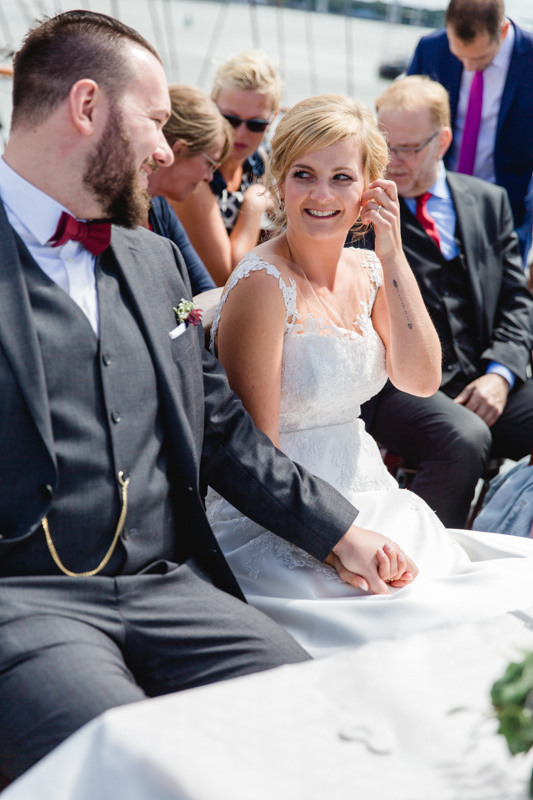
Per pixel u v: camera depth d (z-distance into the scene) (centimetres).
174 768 84
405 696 100
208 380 169
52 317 137
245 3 1107
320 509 168
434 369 202
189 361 159
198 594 150
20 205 140
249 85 332
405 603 159
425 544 185
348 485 196
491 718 89
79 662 123
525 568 173
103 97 139
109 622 138
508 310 309
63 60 137
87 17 142
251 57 338
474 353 304
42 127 138
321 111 183
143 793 83
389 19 954
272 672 103
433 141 292
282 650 142
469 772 89
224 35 1088
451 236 302
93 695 118
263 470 167
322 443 198
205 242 313
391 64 956
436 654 109
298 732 93
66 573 138
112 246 153
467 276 300
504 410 294
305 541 168
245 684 100
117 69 140
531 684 84
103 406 141
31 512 133
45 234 141
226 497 170
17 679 122
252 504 168
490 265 306
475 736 95
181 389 157
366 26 1126
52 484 133
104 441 140
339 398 197
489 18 346
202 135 280
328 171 184
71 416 137
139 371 147
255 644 142
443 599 161
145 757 85
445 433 265
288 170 189
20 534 132
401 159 292
